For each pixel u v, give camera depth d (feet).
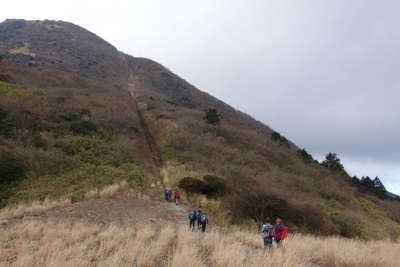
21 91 137.90
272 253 27.48
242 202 72.74
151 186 83.71
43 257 26.18
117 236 36.04
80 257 25.25
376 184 203.82
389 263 30.81
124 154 104.06
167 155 112.78
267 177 108.88
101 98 172.35
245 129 195.31
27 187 73.41
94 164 91.56
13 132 96.02
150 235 38.32
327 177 153.48
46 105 126.41
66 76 214.07
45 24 422.82
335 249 33.83
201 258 26.73
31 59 273.33
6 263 25.45
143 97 223.92
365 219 108.68
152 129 151.23
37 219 50.21
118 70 340.39
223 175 93.25
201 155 114.52
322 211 84.79
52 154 89.25
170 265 23.95
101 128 121.08
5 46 313.73
